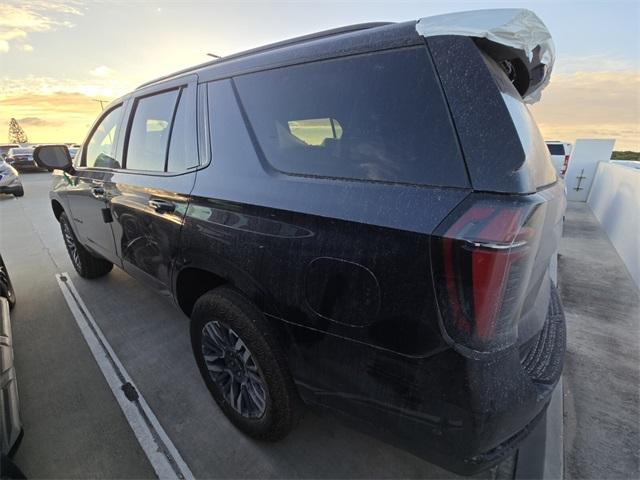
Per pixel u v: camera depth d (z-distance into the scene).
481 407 0.97
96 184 2.68
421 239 0.96
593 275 3.76
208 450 1.75
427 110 1.03
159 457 1.71
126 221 2.31
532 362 1.28
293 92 1.37
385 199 1.06
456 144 0.97
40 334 2.74
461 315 0.94
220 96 1.67
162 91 2.08
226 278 1.56
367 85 1.15
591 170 7.86
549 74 1.29
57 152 3.02
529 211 0.90
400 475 1.62
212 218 1.57
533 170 1.01
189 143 1.81
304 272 1.23
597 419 1.88
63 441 1.80
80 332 2.77
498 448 1.09
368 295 1.08
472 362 0.96
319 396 1.36
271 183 1.39
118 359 2.44
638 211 4.05
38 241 5.31
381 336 1.08
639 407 1.96
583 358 2.37
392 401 1.12
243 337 1.53
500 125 0.94
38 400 2.07
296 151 1.36
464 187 0.95
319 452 1.73
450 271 0.92
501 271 0.89
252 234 1.39
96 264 3.58
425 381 1.03
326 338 1.23
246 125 1.54
